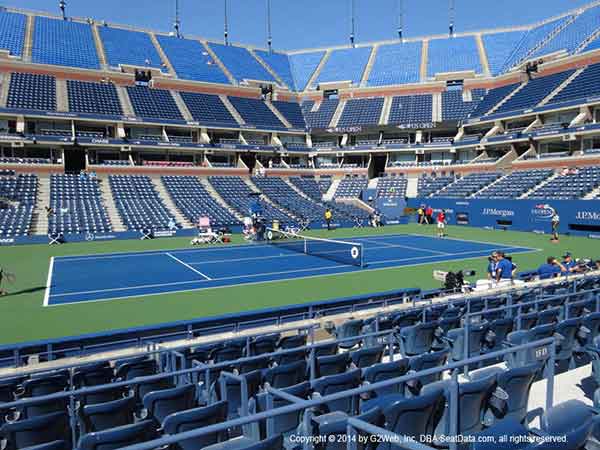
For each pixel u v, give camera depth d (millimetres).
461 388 4965
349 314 12273
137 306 15750
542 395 7293
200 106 52625
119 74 50625
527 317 9398
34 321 14023
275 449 3805
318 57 69750
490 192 41750
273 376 6762
